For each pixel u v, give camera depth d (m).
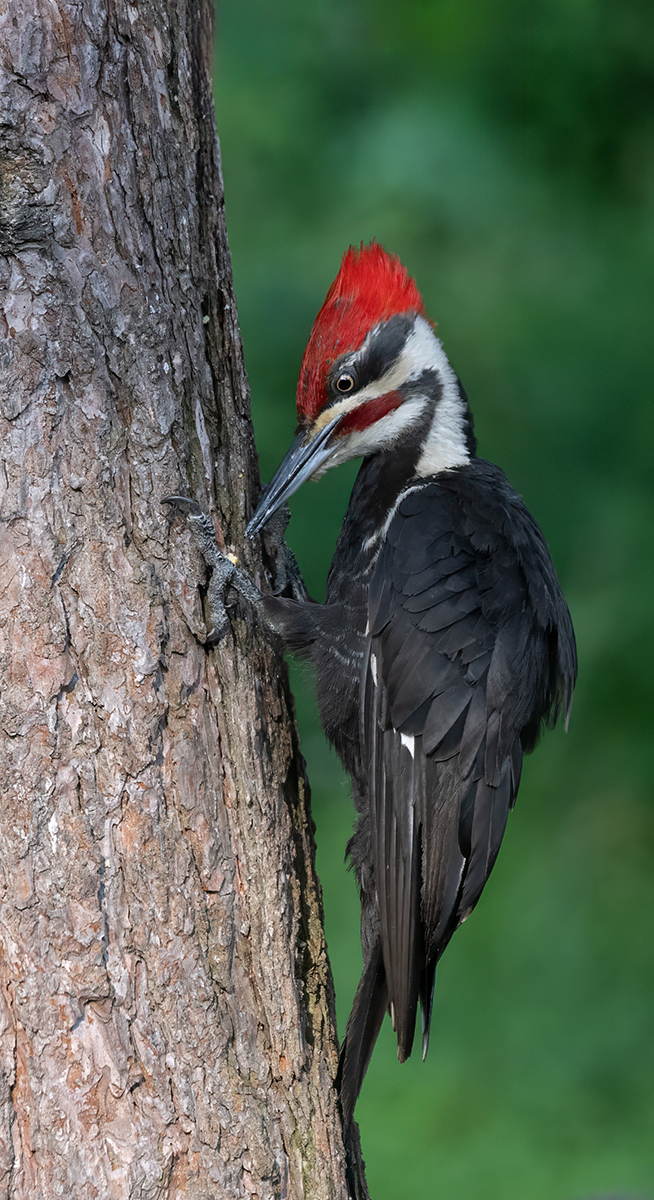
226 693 5.36
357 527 7.13
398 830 6.34
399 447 7.14
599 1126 11.48
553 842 14.17
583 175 14.91
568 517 14.09
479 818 6.33
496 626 6.45
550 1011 12.71
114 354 5.05
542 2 14.68
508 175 14.69
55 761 4.86
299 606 6.50
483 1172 10.79
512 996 12.95
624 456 14.17
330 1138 5.35
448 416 7.24
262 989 5.22
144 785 4.99
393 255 7.35
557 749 14.38
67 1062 4.78
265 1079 5.14
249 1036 5.13
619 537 13.81
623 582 13.67
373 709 6.43
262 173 14.63
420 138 14.52
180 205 5.38
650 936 13.22
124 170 5.11
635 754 13.86
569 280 14.73
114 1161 4.79
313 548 13.23
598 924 13.42
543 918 13.59
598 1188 10.78
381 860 6.37
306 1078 5.32
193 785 5.12
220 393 5.69
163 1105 4.88
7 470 4.87
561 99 14.71
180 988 4.97
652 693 13.56
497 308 14.63
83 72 4.98
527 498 14.16
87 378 4.98
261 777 5.43
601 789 14.15
